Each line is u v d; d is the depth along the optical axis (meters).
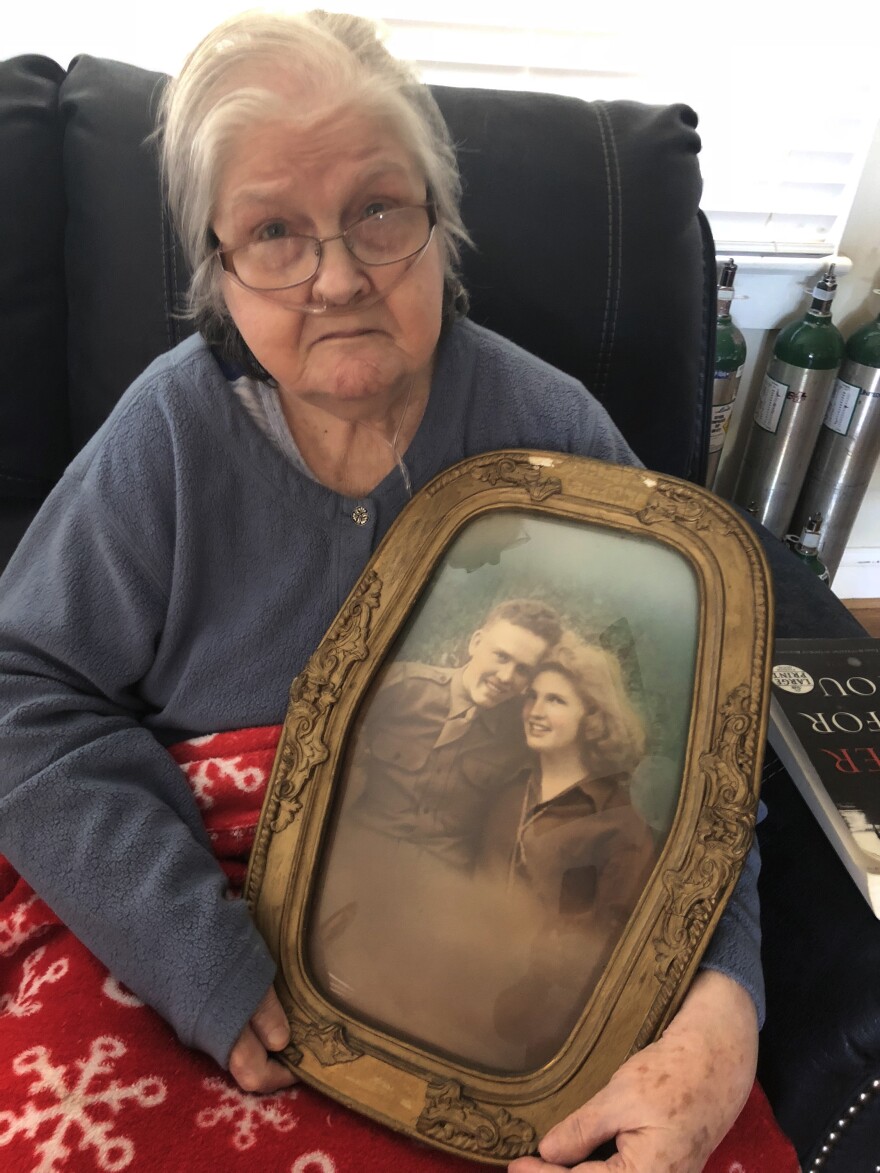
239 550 0.75
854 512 1.55
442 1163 0.57
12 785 0.68
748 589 0.62
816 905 0.68
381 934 0.62
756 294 1.41
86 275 0.89
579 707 0.63
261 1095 0.60
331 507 0.74
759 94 1.24
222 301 0.68
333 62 0.55
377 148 0.57
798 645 0.85
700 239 1.00
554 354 0.96
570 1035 0.56
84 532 0.72
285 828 0.66
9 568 0.76
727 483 1.68
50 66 0.91
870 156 1.32
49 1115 0.55
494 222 0.91
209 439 0.71
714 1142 0.54
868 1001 0.61
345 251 0.59
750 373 1.54
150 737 0.76
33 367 0.91
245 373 0.72
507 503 0.72
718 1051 0.56
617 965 0.57
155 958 0.61
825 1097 0.63
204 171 0.57
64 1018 0.62
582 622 0.66
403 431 0.75
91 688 0.77
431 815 0.64
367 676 0.68
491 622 0.68
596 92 1.24
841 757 0.74
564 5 1.16
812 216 1.36
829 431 1.47
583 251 0.93
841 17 1.18
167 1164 0.54
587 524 0.70
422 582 0.71
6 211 0.86
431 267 0.63
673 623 0.64
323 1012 0.61
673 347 0.97
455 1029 0.59
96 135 0.87
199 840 0.74
